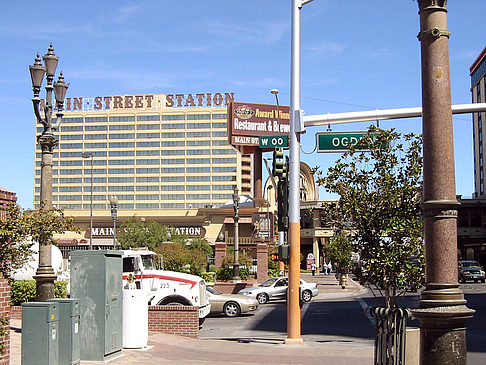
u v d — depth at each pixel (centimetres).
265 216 4847
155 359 1315
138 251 2117
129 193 13900
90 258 1258
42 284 1544
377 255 1175
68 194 14075
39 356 1016
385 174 1208
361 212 1193
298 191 1554
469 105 1179
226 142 13725
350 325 2202
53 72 1614
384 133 1238
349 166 1243
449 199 621
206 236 8294
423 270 1166
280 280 3272
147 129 13988
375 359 827
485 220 8025
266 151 7944
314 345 1627
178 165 13825
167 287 2088
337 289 4481
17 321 1866
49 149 1571
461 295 607
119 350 1312
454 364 592
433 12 649
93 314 1245
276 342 1670
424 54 652
